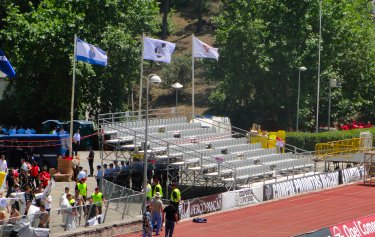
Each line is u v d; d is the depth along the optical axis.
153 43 69.88
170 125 75.69
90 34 93.56
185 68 129.12
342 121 114.31
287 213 62.78
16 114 98.31
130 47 96.56
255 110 112.19
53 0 95.44
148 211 50.62
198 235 53.47
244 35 107.38
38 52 91.75
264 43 108.25
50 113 97.00
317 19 109.75
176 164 66.62
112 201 53.50
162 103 124.38
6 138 74.50
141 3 101.88
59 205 55.69
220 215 61.44
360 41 115.19
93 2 95.25
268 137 85.31
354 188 76.75
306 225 57.72
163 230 54.09
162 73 128.88
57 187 66.31
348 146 88.00
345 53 113.38
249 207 65.38
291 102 108.44
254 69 108.19
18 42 91.94
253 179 72.50
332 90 109.88
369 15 128.00
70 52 90.94
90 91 97.50
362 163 83.31
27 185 55.03
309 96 107.69
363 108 122.06
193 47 76.44
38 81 95.50
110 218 53.44
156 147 68.69
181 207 58.41
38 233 46.78
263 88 110.38
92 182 70.25
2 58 50.91
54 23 91.50
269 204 67.19
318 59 105.06
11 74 51.59
